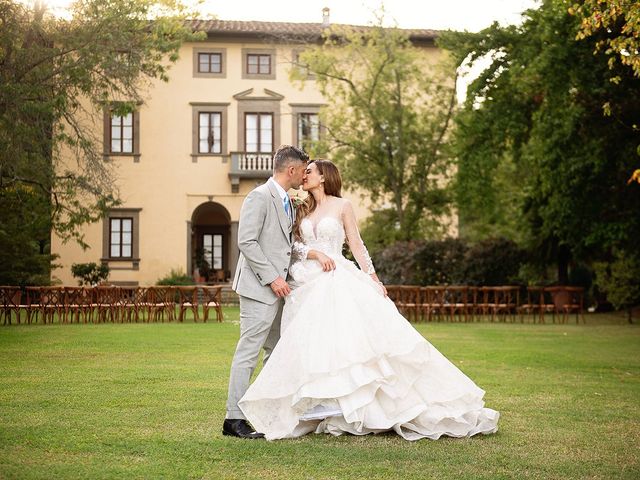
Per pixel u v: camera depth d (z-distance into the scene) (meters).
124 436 4.70
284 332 4.98
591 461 4.19
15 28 17.45
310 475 3.79
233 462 4.05
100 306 18.47
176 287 18.62
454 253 22.77
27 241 21.70
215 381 7.38
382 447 4.46
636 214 19.80
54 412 5.55
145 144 30.48
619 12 10.42
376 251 23.94
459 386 5.00
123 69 19.11
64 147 28.52
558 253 24.83
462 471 3.91
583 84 17.53
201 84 30.78
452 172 25.55
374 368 4.82
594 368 9.02
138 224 30.30
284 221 5.19
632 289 18.70
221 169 30.75
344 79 24.95
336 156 24.95
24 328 15.83
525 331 15.95
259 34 30.72
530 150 21.66
